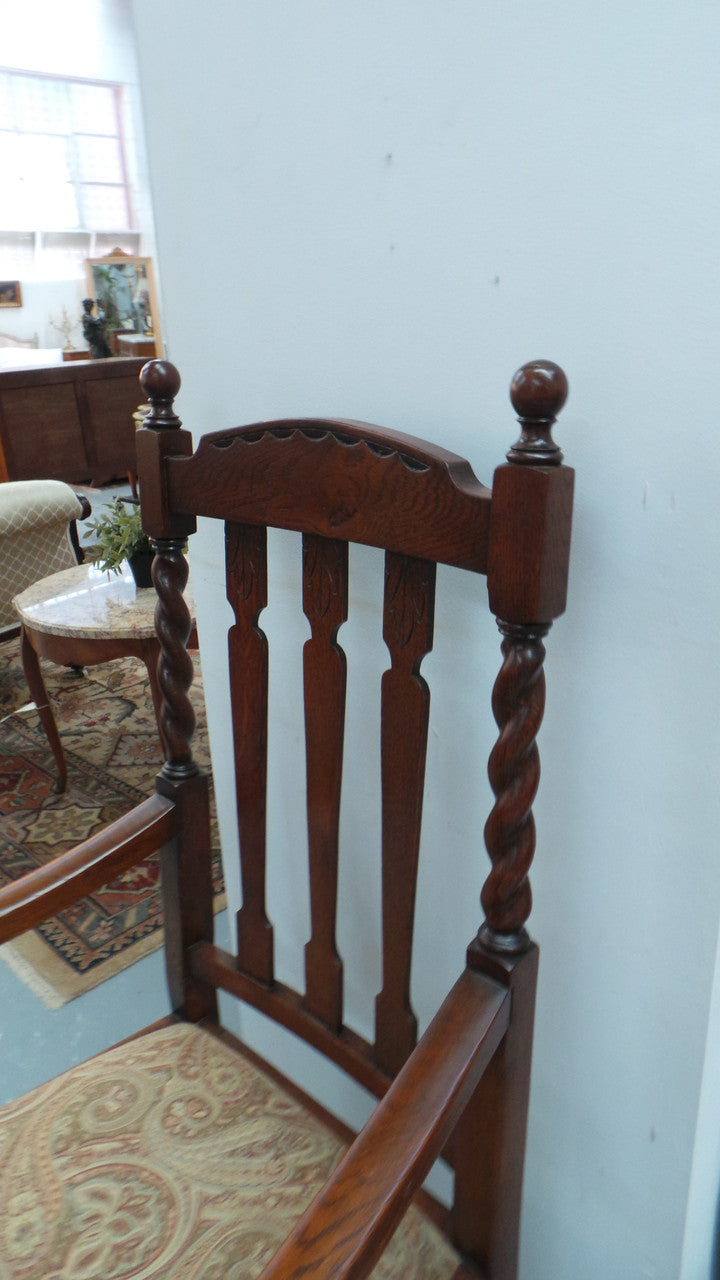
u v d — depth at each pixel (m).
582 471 0.62
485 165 0.61
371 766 0.90
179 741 0.91
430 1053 0.60
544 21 0.55
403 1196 0.53
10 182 6.90
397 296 0.70
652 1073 0.74
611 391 0.59
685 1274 0.81
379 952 0.99
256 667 0.82
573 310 0.59
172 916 0.96
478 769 0.79
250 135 0.76
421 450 0.61
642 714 0.65
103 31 6.91
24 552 2.69
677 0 0.49
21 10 6.46
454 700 0.79
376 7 0.64
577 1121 0.81
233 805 1.12
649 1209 0.78
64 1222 0.73
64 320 6.98
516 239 0.61
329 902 0.82
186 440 0.83
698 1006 0.69
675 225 0.53
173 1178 0.76
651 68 0.51
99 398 5.44
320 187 0.72
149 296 7.20
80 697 2.91
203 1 0.75
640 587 0.62
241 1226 0.72
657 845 0.67
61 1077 0.87
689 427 0.56
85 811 2.19
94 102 7.20
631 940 0.71
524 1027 0.67
